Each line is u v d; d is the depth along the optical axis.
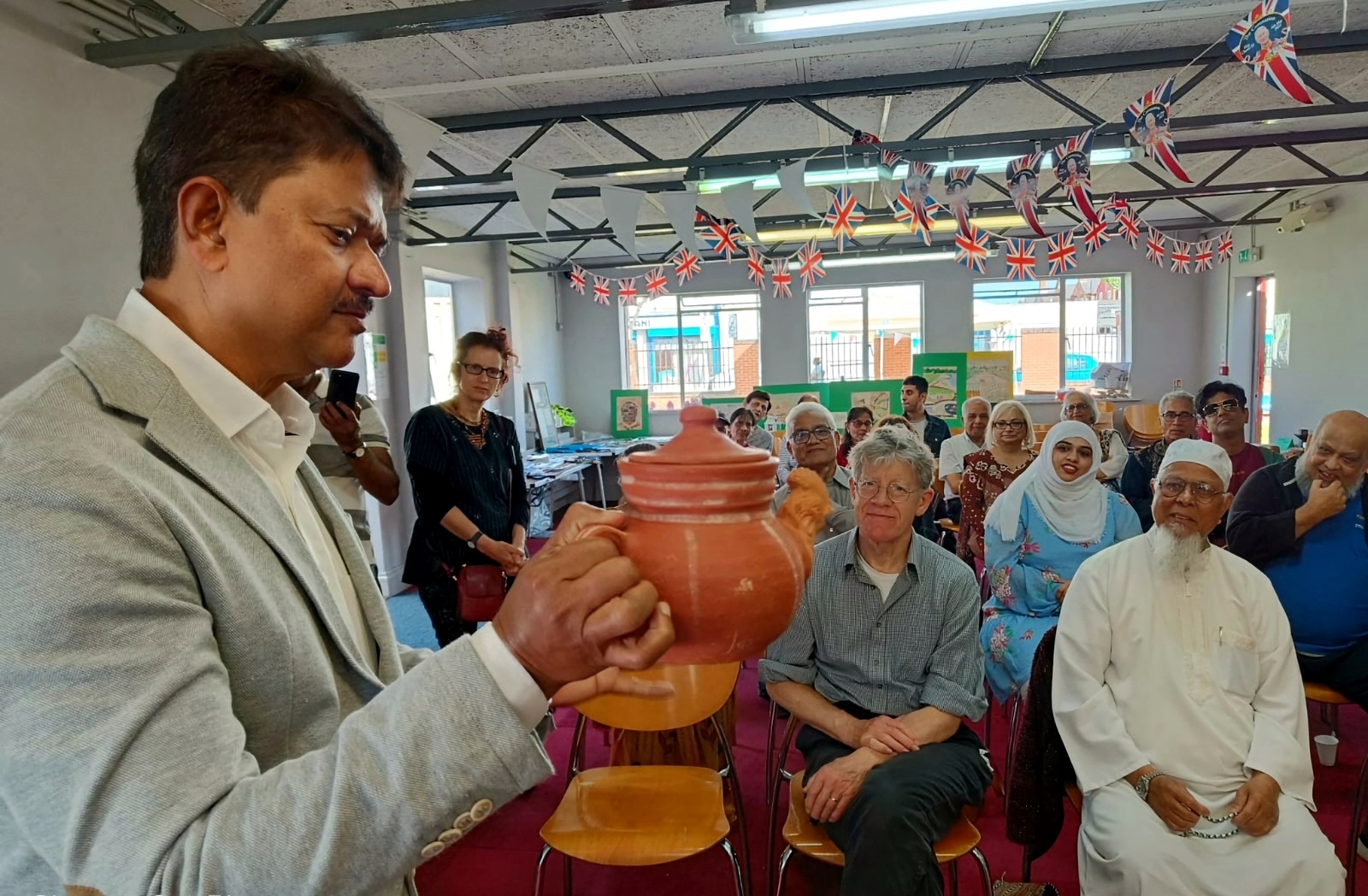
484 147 5.11
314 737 0.64
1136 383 9.27
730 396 10.06
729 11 2.55
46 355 2.40
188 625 0.53
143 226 0.65
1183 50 3.88
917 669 1.95
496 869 2.40
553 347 9.95
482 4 2.39
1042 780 1.94
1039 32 3.68
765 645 0.54
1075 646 1.91
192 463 0.60
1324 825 2.48
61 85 2.46
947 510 4.75
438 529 2.78
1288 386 7.36
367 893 0.48
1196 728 1.80
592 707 1.96
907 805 1.65
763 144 5.40
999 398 7.42
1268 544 2.51
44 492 0.49
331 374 2.34
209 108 0.60
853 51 3.80
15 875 0.56
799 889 2.25
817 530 0.60
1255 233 7.93
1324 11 3.58
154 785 0.47
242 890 0.45
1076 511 2.85
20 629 0.47
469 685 0.49
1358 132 5.00
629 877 2.34
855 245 9.00
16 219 2.32
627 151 5.40
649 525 0.54
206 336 0.65
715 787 1.99
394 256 5.82
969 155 4.43
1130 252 9.20
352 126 0.64
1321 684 2.51
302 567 0.67
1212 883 1.61
